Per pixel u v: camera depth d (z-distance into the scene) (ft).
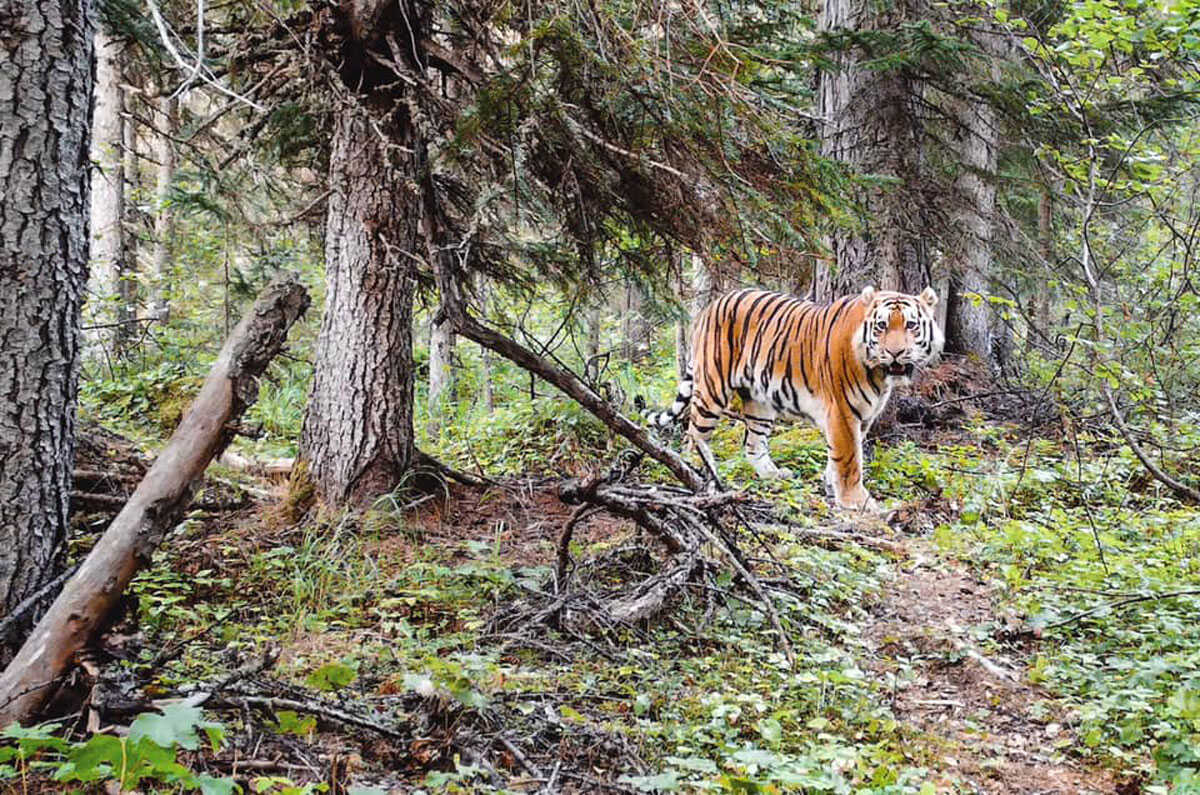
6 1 11.87
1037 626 17.95
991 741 14.44
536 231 21.75
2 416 12.07
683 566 17.90
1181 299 27.12
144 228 47.70
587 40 17.88
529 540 21.42
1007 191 41.14
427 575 18.45
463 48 21.97
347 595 17.62
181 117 31.37
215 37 22.97
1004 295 41.55
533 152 18.86
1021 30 31.24
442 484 22.91
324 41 20.33
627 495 18.17
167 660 12.96
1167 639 16.76
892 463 30.50
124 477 21.33
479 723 12.43
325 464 21.67
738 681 15.14
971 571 21.79
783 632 16.65
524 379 46.09
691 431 32.07
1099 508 26.91
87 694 11.12
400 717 12.55
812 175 21.02
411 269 22.24
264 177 26.63
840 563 21.09
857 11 34.76
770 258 22.97
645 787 10.77
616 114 19.35
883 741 13.73
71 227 12.62
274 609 17.29
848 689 15.25
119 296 37.81
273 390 34.04
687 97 18.31
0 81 11.84
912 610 19.54
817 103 36.14
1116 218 37.45
